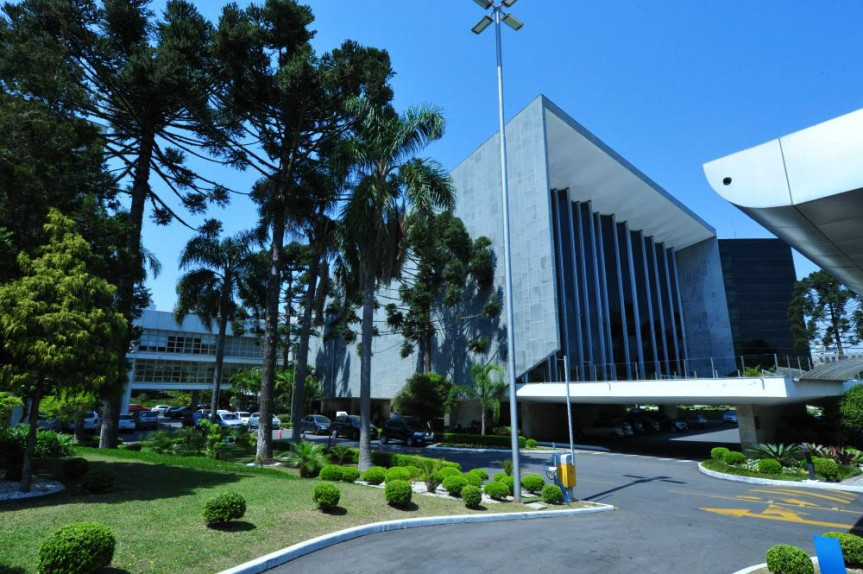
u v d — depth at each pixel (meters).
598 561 7.16
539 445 28.11
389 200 17.39
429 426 29.86
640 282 41.09
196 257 30.73
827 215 7.50
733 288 62.06
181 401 61.53
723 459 19.23
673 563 7.22
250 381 46.56
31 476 9.84
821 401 26.08
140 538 6.36
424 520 9.05
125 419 33.19
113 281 12.91
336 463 17.61
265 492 10.01
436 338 36.03
